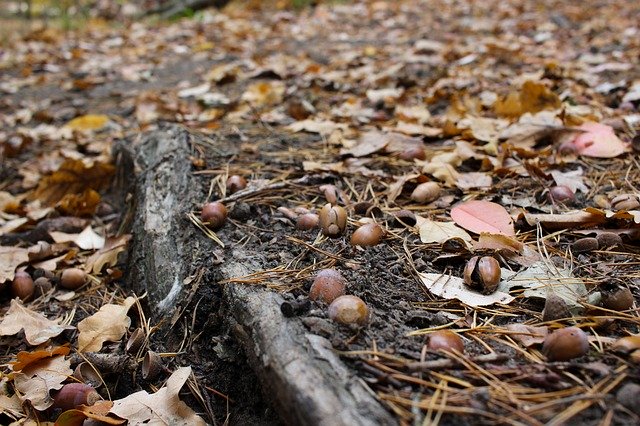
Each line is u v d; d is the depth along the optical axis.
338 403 0.41
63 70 1.44
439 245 0.56
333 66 1.25
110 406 0.49
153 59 1.48
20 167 0.89
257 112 0.92
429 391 0.42
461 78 1.06
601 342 0.45
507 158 0.70
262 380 0.46
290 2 2.20
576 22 1.62
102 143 0.94
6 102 1.20
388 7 2.07
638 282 0.51
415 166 0.70
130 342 0.56
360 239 0.56
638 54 1.14
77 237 0.71
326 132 0.80
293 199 0.65
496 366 0.44
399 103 0.94
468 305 0.50
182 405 0.49
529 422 0.40
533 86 0.82
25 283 0.63
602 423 0.39
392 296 0.50
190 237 0.60
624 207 0.58
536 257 0.54
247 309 0.49
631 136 0.74
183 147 0.73
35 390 0.51
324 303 0.48
